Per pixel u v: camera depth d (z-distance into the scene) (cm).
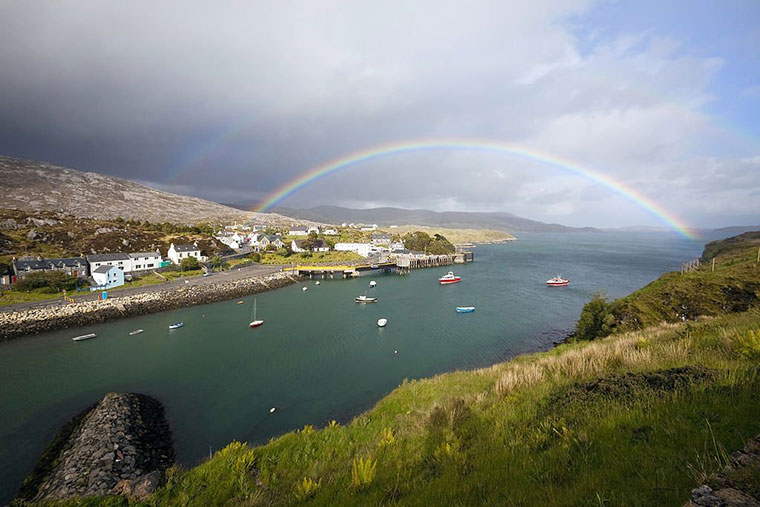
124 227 11412
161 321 5550
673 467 492
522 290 8262
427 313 6128
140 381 3353
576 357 1501
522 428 861
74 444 2173
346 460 1056
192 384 3288
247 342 4556
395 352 4181
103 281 6819
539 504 487
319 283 9412
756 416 574
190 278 8256
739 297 3075
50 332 4872
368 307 6600
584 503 460
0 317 4778
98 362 3834
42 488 1819
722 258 6688
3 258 7300
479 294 7812
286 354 4112
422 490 647
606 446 610
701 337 1468
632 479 486
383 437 1139
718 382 750
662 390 798
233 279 8269
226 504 952
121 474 1888
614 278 9931
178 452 2252
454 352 4181
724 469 454
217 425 2570
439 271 11919
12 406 2856
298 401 2947
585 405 866
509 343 4503
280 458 1202
